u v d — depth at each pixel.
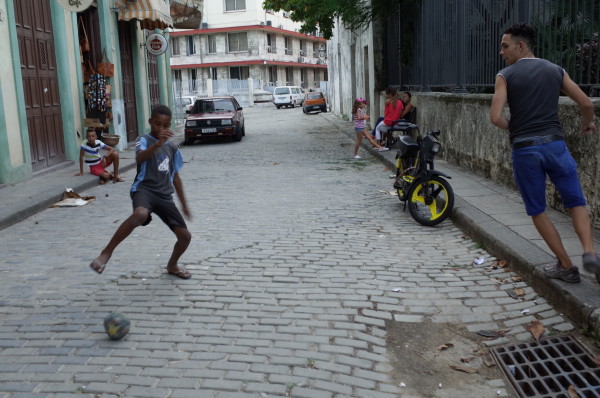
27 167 10.37
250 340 3.77
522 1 7.81
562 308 4.12
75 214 7.91
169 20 17.50
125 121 17.14
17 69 10.15
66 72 12.36
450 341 3.81
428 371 3.43
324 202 8.25
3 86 9.73
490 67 9.00
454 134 10.40
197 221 7.14
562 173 4.02
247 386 3.19
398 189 7.73
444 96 10.94
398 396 3.14
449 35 11.12
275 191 9.23
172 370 3.37
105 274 5.14
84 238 6.51
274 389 3.16
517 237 5.43
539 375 3.34
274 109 45.50
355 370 3.40
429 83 12.66
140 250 5.89
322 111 36.88
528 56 4.16
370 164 12.28
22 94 10.27
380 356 3.59
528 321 4.03
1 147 9.55
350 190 9.18
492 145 8.62
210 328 3.97
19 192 8.99
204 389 3.16
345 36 27.77
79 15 14.35
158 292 4.67
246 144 17.70
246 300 4.48
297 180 10.32
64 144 12.46
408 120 13.32
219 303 4.43
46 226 7.22
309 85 64.12
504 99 4.08
